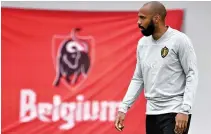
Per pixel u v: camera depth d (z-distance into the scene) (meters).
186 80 14.07
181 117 13.75
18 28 25.03
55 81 25.17
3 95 25.19
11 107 25.23
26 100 25.22
